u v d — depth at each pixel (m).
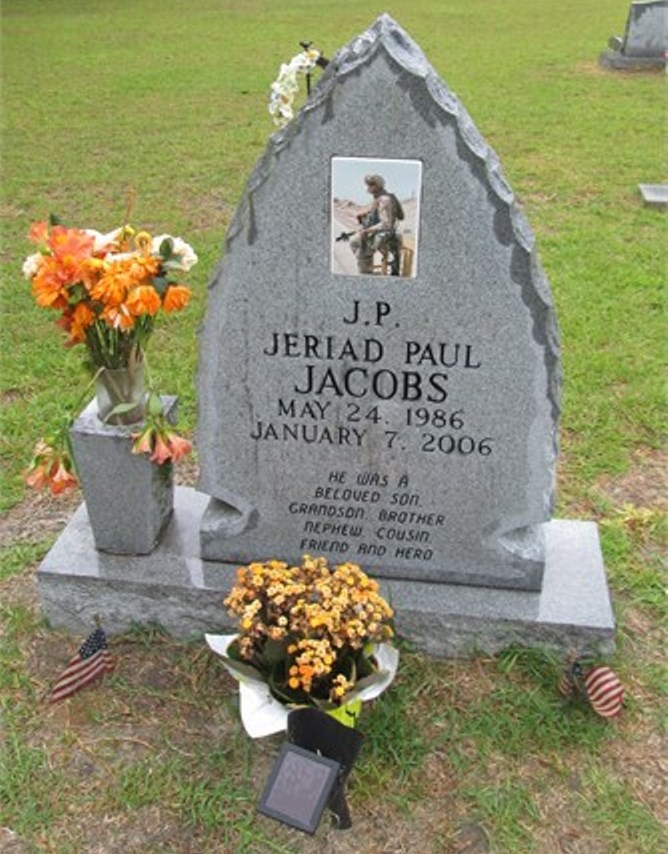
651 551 4.29
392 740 3.37
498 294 3.30
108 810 3.19
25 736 3.44
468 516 3.66
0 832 3.13
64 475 3.71
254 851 3.06
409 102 3.06
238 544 3.84
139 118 11.73
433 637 3.67
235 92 12.95
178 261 3.49
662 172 9.43
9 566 4.23
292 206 3.26
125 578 3.75
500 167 3.28
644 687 3.60
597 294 6.70
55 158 10.13
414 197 3.19
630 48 13.84
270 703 3.31
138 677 3.66
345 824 3.05
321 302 3.40
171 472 4.00
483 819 3.14
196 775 3.29
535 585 3.70
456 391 3.47
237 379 3.58
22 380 5.70
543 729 3.42
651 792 3.23
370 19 18.48
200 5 20.64
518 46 15.84
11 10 19.86
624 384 5.61
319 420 3.61
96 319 3.44
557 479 4.80
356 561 3.82
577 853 3.04
